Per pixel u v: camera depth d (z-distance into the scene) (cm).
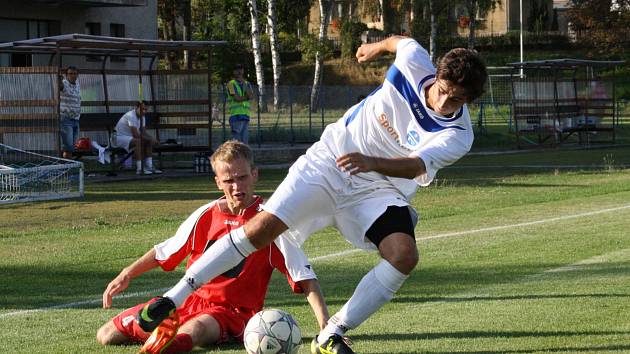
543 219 2334
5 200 2797
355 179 1023
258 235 984
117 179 3497
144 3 5591
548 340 1083
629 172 3775
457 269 1625
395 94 1023
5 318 1277
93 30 5828
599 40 11338
